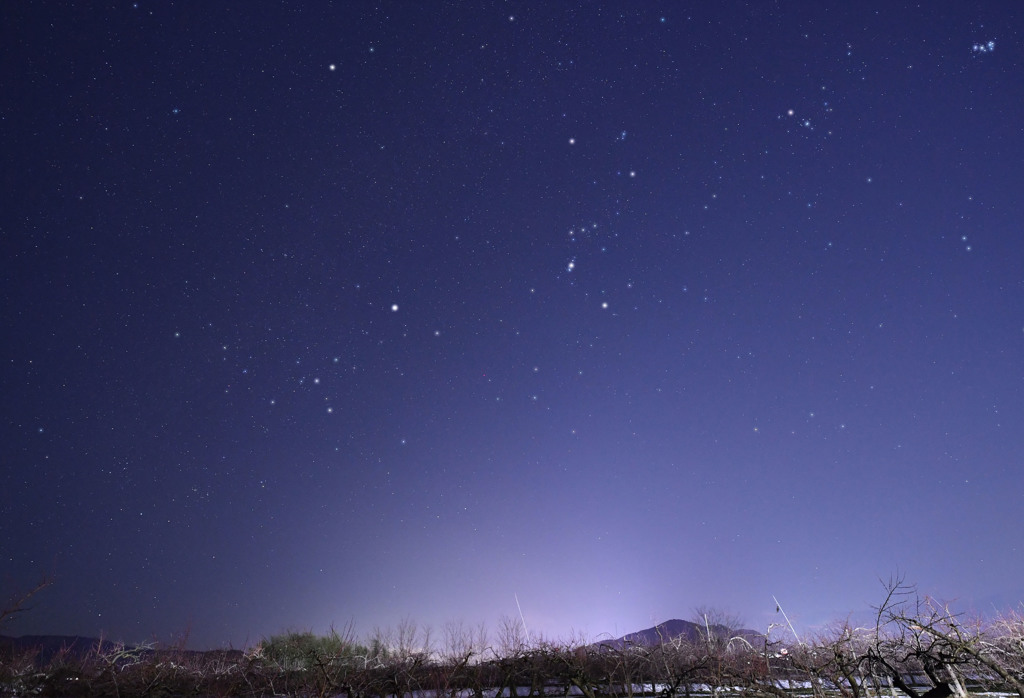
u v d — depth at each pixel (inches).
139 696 431.2
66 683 440.8
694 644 354.3
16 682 447.2
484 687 387.9
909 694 248.5
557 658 362.9
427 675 391.2
